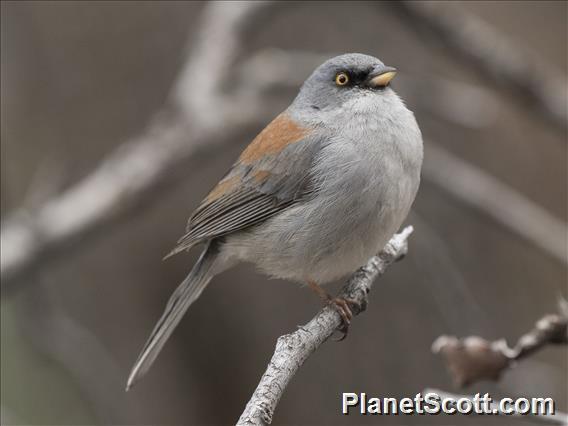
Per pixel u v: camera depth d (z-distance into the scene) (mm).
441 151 12695
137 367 8250
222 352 13305
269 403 5762
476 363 6887
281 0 12352
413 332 12711
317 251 7852
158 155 11328
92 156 13789
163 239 13672
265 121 11750
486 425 12109
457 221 13586
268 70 12297
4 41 13148
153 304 13672
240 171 8414
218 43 12258
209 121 11469
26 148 13836
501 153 13750
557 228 11969
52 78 13820
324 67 8250
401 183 7609
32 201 11070
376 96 7941
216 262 8664
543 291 13438
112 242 13656
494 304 13297
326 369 12711
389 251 7941
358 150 7656
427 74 13711
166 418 13211
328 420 12617
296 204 8094
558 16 13922
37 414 11977
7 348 12117
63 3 13812
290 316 13195
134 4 13859
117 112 13859
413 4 12070
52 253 10875
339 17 13547
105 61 13875
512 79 12281
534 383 9844
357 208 7594
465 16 12352
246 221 8281
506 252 13547
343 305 7344
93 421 12156
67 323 11734
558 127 12438
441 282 11273
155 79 13859
